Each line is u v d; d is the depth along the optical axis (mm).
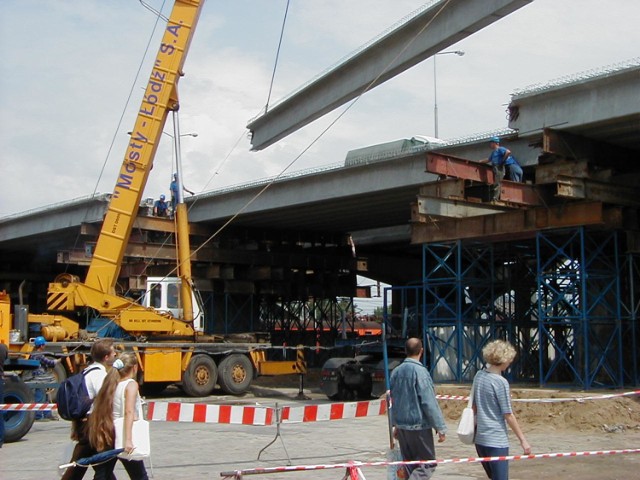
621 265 24203
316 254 43250
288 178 33344
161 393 28312
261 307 47562
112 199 26906
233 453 14719
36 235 45938
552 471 12781
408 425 9062
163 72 27484
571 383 23453
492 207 23562
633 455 14242
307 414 13352
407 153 28047
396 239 43875
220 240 40781
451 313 27672
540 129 21438
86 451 8867
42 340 22547
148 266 36562
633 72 19062
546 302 24812
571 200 21703
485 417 8516
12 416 16406
